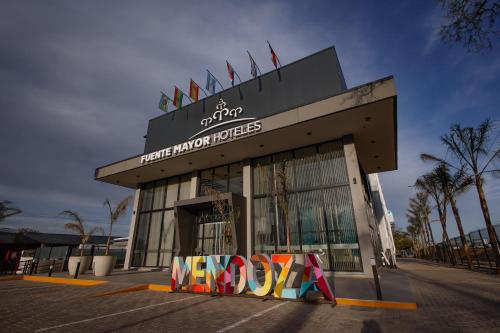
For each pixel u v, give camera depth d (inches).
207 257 324.2
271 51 578.9
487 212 589.3
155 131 742.5
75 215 659.4
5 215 824.9
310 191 505.4
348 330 171.6
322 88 510.3
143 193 777.6
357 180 464.4
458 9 222.5
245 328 179.6
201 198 541.6
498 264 557.9
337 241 454.9
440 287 349.7
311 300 256.7
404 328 173.0
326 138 509.0
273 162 570.3
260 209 549.0
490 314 200.2
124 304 268.5
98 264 515.5
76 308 251.0
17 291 365.1
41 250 867.4
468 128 626.8
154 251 677.9
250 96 586.2
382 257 751.7
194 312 228.8
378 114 423.5
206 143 543.5
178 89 744.3
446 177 743.1
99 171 730.2
